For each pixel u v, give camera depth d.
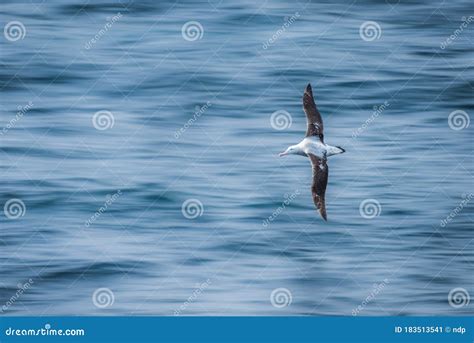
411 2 27.34
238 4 26.16
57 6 26.28
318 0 27.14
